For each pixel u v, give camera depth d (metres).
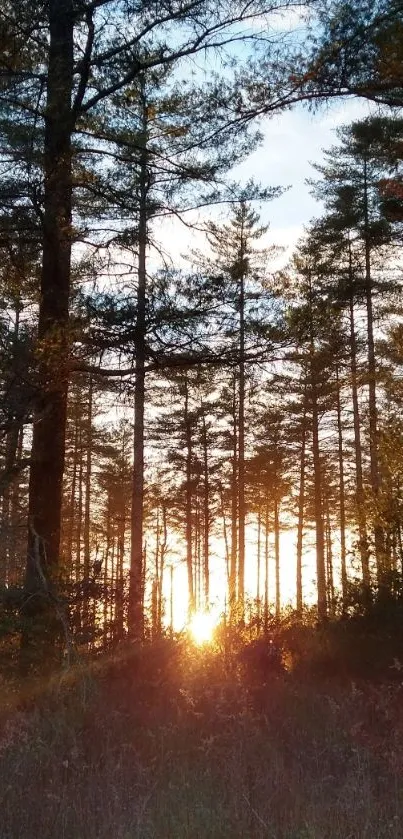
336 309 11.80
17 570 10.89
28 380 9.91
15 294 13.02
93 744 6.77
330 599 12.69
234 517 35.81
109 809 5.09
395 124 14.11
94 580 9.19
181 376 12.99
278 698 8.53
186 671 8.88
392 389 15.62
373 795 5.50
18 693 8.06
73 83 11.05
